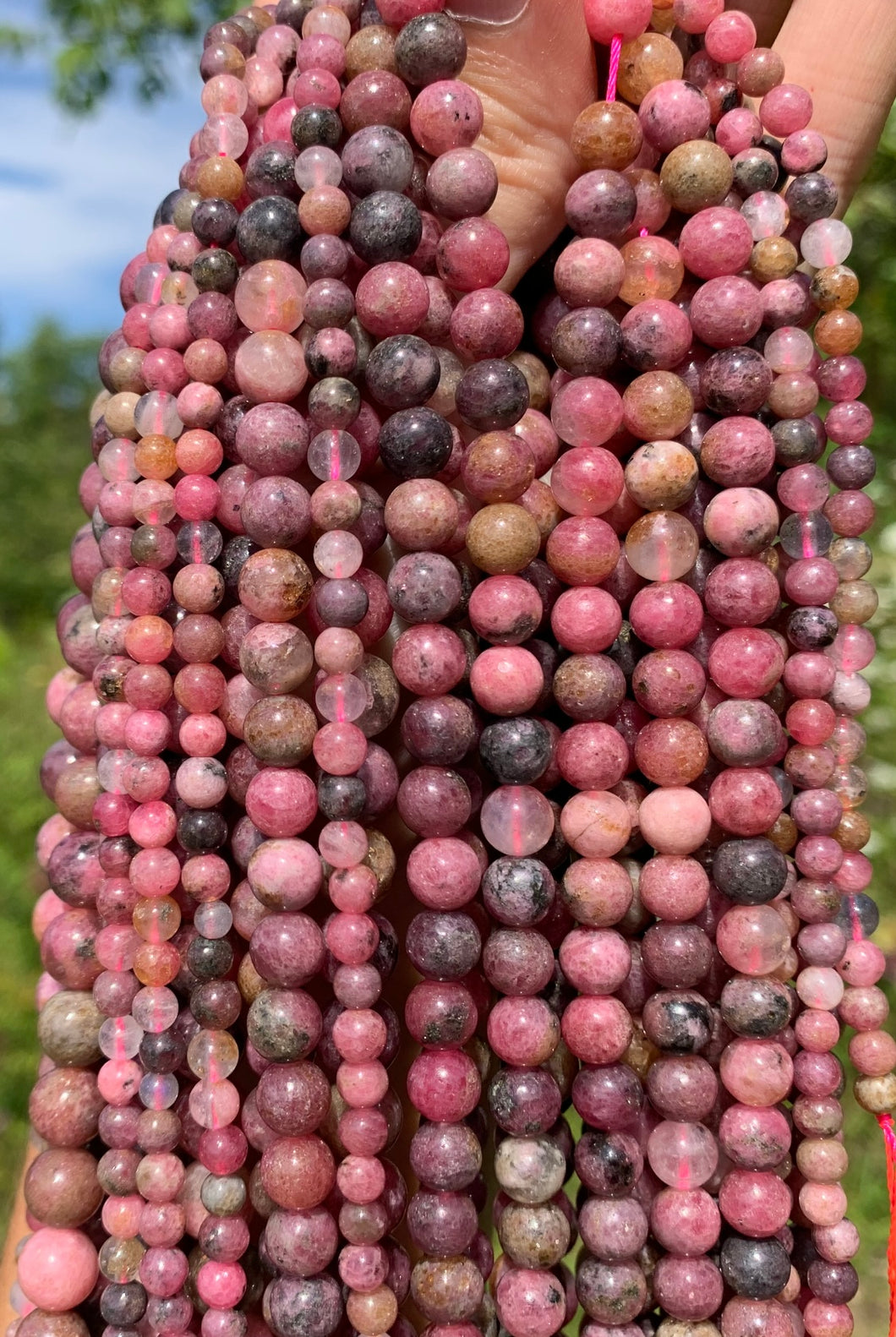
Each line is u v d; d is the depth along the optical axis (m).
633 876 0.19
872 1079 0.20
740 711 0.19
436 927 0.18
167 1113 0.19
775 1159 0.18
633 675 0.19
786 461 0.19
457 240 0.19
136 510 0.20
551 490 0.19
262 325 0.19
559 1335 0.19
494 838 0.18
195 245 0.20
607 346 0.19
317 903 0.20
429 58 0.19
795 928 0.20
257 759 0.19
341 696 0.19
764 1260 0.18
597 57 0.20
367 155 0.19
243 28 0.21
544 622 0.20
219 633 0.20
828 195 0.20
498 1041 0.18
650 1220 0.19
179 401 0.20
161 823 0.19
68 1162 0.20
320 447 0.19
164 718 0.20
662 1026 0.18
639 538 0.19
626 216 0.19
